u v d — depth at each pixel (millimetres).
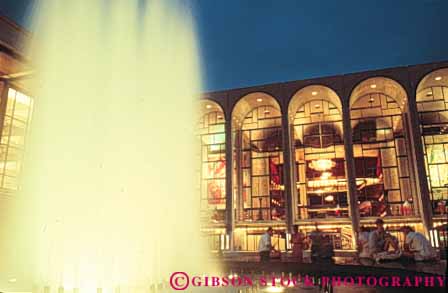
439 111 27484
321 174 29391
